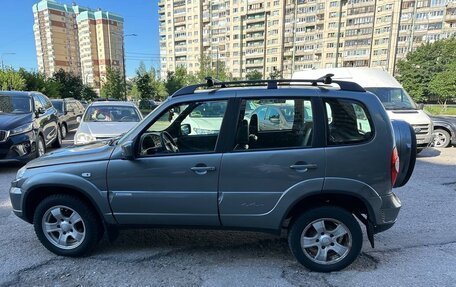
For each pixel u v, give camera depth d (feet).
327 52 280.72
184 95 10.71
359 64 266.16
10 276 10.09
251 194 10.09
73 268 10.59
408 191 19.03
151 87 150.82
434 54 183.32
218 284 9.72
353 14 263.29
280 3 297.74
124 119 27.89
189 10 344.90
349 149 9.80
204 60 226.79
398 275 10.23
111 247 12.04
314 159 9.80
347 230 10.19
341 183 9.81
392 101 30.27
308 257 10.32
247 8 315.58
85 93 166.81
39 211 11.03
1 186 19.61
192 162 10.14
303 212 10.24
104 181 10.49
